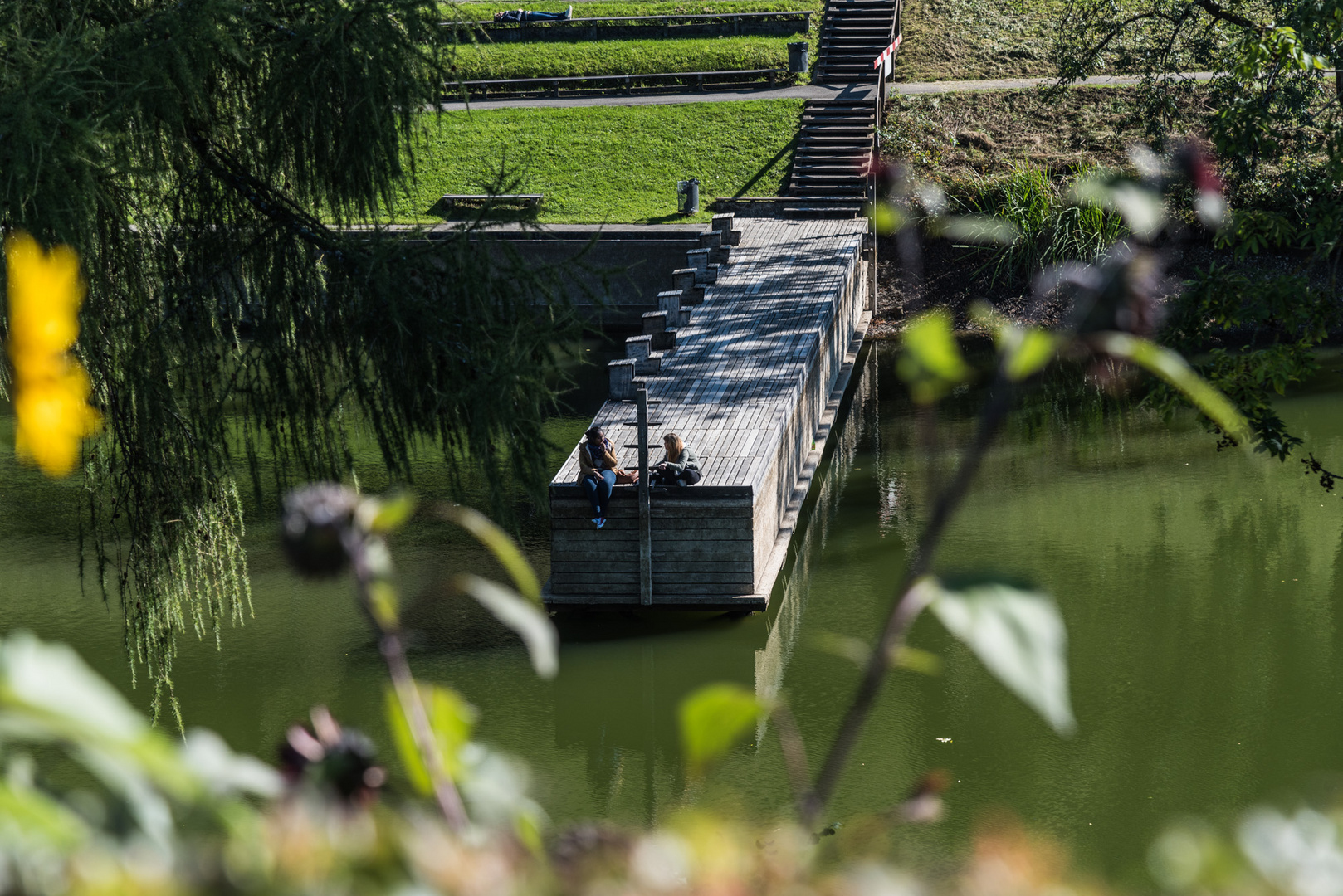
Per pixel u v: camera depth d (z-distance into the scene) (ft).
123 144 44.55
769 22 168.55
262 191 51.62
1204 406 3.96
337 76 47.80
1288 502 76.89
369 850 3.48
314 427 53.26
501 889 3.53
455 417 51.78
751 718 4.01
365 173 48.93
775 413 74.43
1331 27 53.01
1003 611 3.56
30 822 3.35
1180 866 3.76
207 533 53.16
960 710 55.01
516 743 53.31
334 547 4.28
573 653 61.11
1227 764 48.98
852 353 111.55
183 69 44.29
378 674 58.95
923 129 143.23
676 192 139.85
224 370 52.49
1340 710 52.85
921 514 77.20
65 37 44.32
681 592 63.46
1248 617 62.08
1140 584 66.33
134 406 50.26
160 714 55.47
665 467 63.10
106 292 47.70
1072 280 4.08
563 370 52.29
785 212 132.05
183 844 3.51
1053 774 48.70
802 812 4.29
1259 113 55.93
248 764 4.46
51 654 3.31
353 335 51.31
